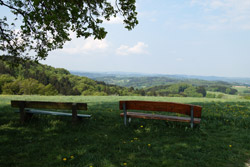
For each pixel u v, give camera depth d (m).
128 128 5.43
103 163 3.17
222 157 3.54
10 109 7.70
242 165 3.25
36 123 5.58
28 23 6.17
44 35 7.38
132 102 5.63
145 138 4.68
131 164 3.16
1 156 3.38
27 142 4.16
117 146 4.04
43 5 5.29
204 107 9.79
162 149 3.90
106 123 6.05
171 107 5.39
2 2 5.70
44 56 7.82
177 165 3.18
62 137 4.48
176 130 5.27
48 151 3.67
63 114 5.52
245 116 7.21
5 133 4.63
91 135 4.79
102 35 6.44
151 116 5.46
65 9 5.41
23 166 3.05
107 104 11.09
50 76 135.25
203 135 4.95
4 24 6.70
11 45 7.26
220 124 6.00
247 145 4.17
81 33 6.40
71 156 3.37
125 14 6.56
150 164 3.21
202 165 3.21
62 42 8.07
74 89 118.94
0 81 82.06
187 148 3.97
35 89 80.75
